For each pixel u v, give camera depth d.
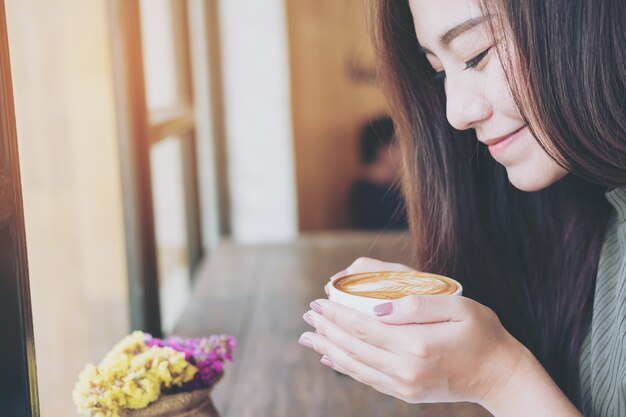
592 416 0.72
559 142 0.60
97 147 1.14
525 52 0.59
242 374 1.04
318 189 2.91
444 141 0.77
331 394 0.97
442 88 0.75
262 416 0.91
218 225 2.45
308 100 2.86
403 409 0.92
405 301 0.59
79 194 1.13
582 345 0.75
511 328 0.81
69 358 1.08
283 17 2.52
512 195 0.79
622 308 0.68
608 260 0.73
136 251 1.18
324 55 2.85
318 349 0.63
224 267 1.64
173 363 0.66
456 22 0.61
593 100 0.59
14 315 0.59
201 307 1.36
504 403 0.60
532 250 0.80
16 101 0.98
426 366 0.58
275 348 1.14
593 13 0.58
